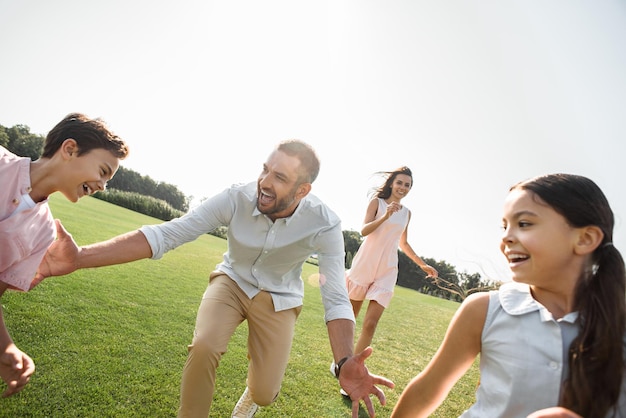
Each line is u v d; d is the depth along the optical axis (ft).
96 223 32.09
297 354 12.54
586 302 4.18
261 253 7.70
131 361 9.21
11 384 5.35
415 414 5.10
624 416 4.11
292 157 7.13
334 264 7.77
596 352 4.00
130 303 13.61
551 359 4.15
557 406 4.07
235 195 7.66
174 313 13.79
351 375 6.09
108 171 6.13
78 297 12.72
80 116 6.06
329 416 8.85
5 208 5.52
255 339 7.79
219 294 7.64
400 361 14.90
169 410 7.59
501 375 4.32
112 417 6.97
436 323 25.35
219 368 10.05
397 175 12.86
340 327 7.12
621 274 4.22
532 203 4.31
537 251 4.24
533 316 4.34
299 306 8.28
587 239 4.23
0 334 5.35
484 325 4.58
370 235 12.68
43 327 9.83
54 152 5.84
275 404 8.87
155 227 7.19
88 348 9.34
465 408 11.10
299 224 7.72
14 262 5.72
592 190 4.29
